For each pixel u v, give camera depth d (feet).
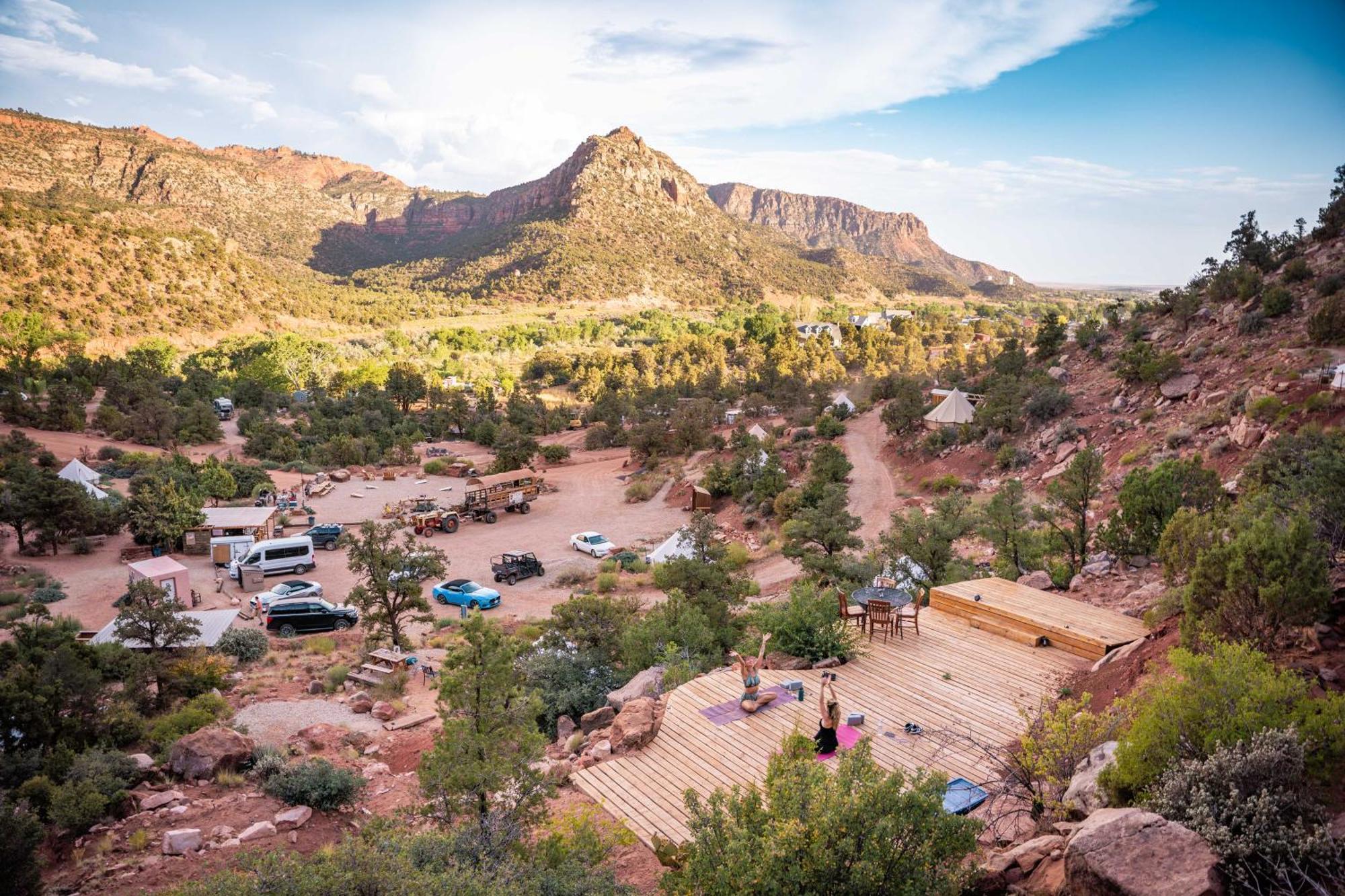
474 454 251.80
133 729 49.08
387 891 18.94
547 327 633.20
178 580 101.65
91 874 30.76
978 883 20.07
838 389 297.12
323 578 118.83
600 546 137.59
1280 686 21.50
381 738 49.55
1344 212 143.13
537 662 54.70
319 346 465.88
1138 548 55.62
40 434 205.16
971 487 133.69
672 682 43.96
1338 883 16.56
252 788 39.73
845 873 17.31
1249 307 133.69
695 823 19.63
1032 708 34.68
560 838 25.43
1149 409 121.49
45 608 84.02
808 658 42.09
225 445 237.25
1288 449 55.98
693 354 447.83
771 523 145.18
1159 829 17.85
